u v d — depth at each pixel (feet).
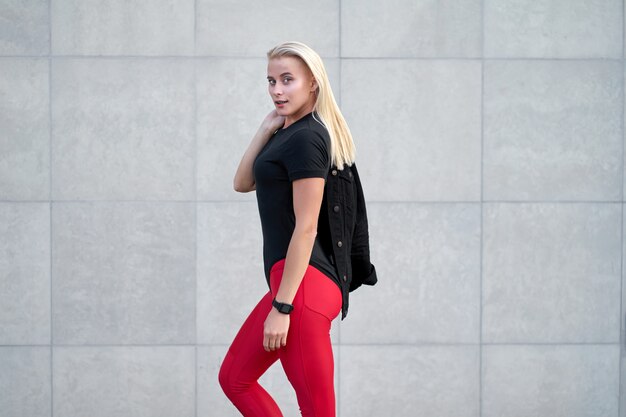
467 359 12.89
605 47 12.69
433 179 12.70
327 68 12.58
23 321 12.67
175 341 12.75
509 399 12.94
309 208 7.90
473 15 12.62
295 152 7.95
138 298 12.71
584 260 12.84
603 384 12.94
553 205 12.78
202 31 12.51
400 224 12.73
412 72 12.62
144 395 12.77
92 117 12.54
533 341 12.89
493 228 12.76
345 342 12.82
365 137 12.64
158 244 12.67
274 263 8.39
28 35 12.44
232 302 12.75
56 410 12.75
